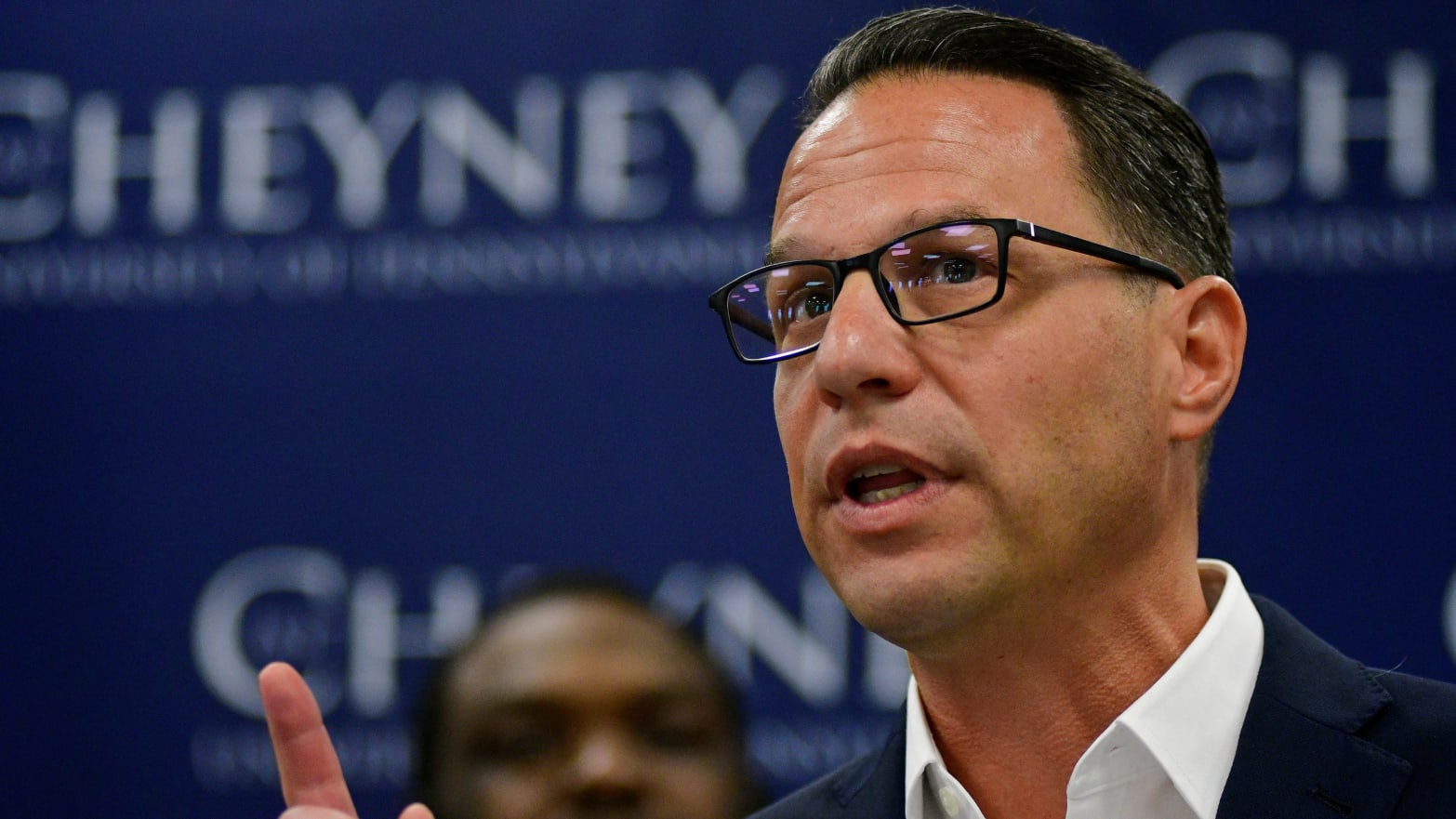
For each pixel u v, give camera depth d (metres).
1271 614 2.11
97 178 4.70
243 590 4.51
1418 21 4.31
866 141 2.06
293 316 4.61
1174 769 1.92
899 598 1.88
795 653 4.34
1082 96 2.12
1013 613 1.93
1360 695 1.95
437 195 4.61
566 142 4.59
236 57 4.71
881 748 2.31
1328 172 4.28
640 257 4.53
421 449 4.52
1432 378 4.16
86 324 4.64
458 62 4.65
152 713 4.48
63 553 4.56
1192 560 2.11
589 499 4.45
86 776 4.46
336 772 1.85
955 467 1.88
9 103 4.73
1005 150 2.02
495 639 3.70
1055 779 2.05
